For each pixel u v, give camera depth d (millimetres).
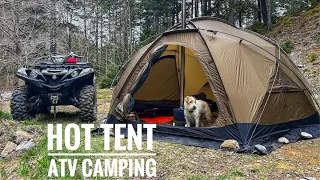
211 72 5207
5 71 17859
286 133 5625
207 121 5816
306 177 3652
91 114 6391
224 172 3812
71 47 24234
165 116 7406
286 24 19812
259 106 5117
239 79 5195
